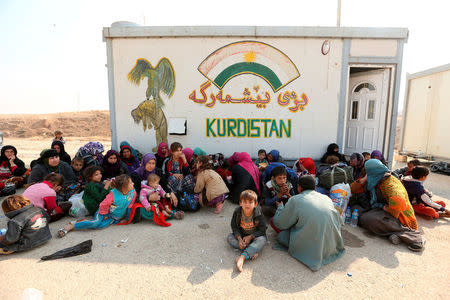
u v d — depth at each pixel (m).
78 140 20.39
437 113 8.87
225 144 6.14
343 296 2.33
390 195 3.46
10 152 5.45
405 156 9.69
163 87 5.98
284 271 2.69
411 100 10.12
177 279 2.55
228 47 5.84
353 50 5.89
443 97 8.62
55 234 3.48
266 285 2.47
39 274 2.61
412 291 2.39
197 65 5.91
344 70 5.93
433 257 2.97
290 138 6.12
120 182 3.65
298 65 5.91
